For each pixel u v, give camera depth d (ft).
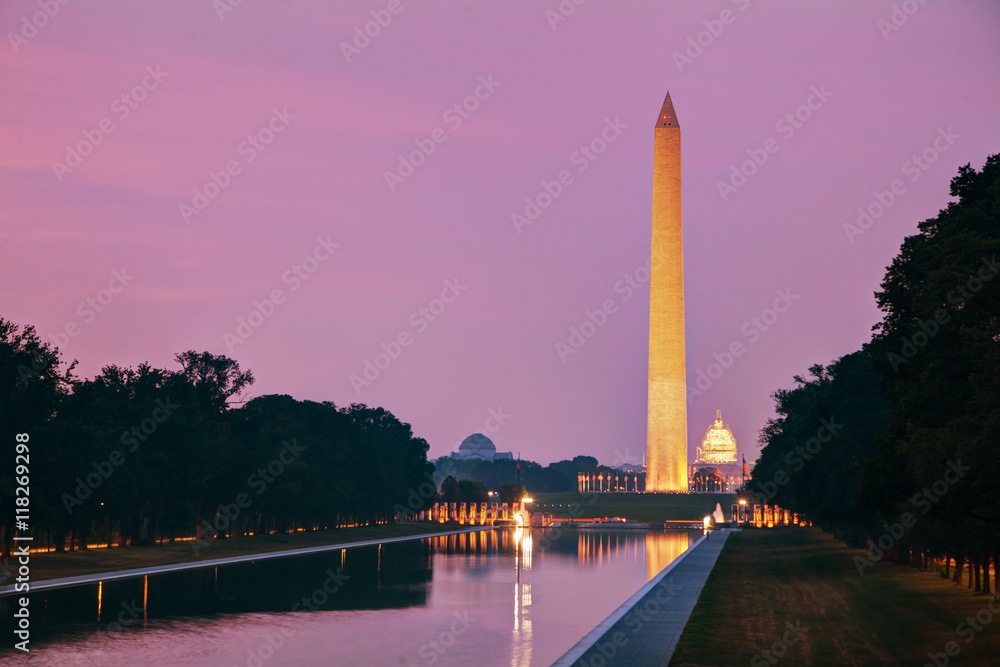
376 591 245.04
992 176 166.09
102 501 309.01
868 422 267.59
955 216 152.35
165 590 240.53
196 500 418.51
